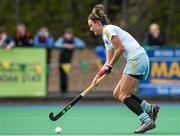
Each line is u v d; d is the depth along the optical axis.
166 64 44.88
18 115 34.88
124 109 38.72
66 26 77.38
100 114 35.44
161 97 45.12
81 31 76.88
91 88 25.62
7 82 44.56
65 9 79.19
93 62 46.28
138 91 45.06
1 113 36.25
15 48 44.44
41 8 79.44
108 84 46.62
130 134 25.77
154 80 45.00
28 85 44.81
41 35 45.97
